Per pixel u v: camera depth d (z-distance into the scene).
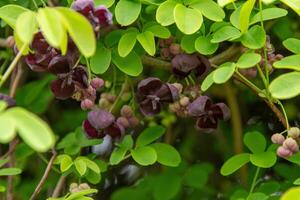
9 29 0.79
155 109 0.68
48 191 0.84
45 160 0.77
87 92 0.66
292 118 0.87
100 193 0.90
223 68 0.63
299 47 0.66
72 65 0.62
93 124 0.68
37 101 0.84
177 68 0.68
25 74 0.84
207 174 0.86
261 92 0.67
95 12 0.60
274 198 0.75
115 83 0.73
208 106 0.68
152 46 0.66
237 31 0.66
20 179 0.86
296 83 0.57
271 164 0.70
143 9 0.68
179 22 0.63
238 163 0.71
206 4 0.66
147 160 0.69
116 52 0.67
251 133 0.72
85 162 0.69
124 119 0.71
